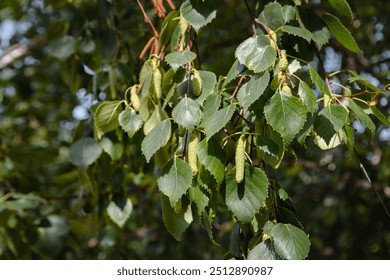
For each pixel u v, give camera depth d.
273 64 0.73
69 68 1.07
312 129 0.75
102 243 0.99
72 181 1.41
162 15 0.86
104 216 1.00
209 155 0.71
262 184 0.71
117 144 0.93
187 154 0.74
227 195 0.72
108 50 1.01
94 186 0.96
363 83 0.76
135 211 1.29
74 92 1.05
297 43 0.78
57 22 1.06
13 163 1.15
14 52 1.45
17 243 1.01
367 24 1.47
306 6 0.80
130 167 0.99
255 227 0.75
